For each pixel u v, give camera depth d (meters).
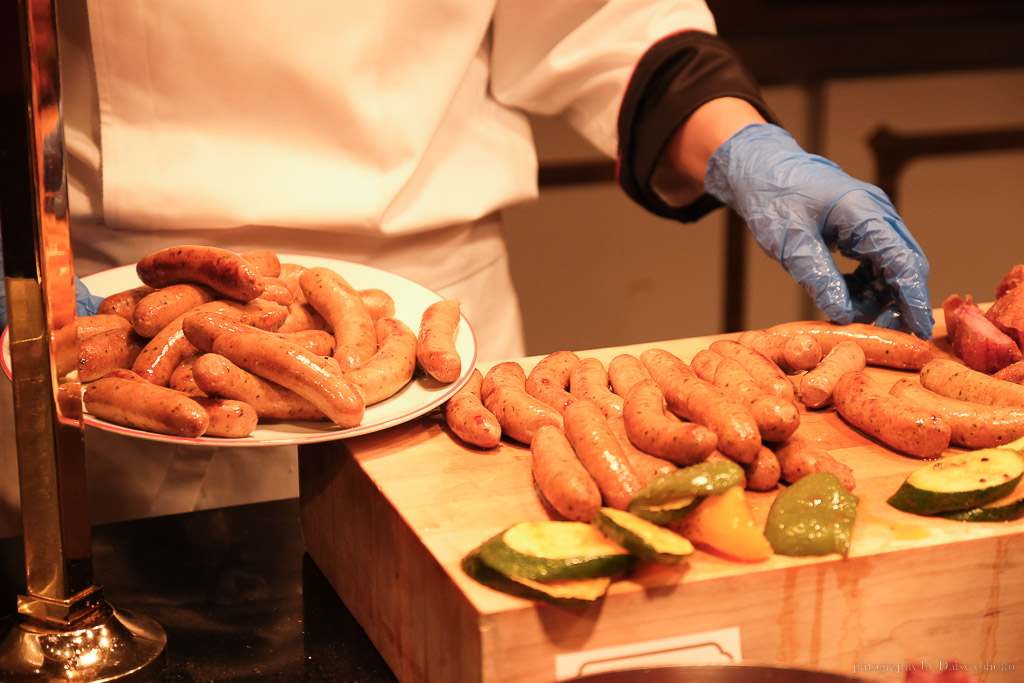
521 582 1.00
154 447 1.98
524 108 2.33
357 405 1.28
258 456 2.04
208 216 1.90
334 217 1.94
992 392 1.43
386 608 1.25
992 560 1.14
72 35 1.82
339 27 1.86
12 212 0.97
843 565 1.09
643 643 1.05
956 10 5.17
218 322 1.33
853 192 1.78
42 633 1.11
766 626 1.09
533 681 1.03
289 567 1.49
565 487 1.11
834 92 5.63
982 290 5.21
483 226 2.24
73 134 1.88
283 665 1.25
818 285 1.75
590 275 5.16
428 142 2.00
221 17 1.79
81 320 1.41
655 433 1.20
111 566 1.45
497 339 2.32
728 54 2.14
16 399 1.05
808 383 1.48
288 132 1.93
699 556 1.09
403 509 1.19
